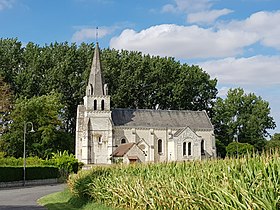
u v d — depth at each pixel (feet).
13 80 282.97
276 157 34.53
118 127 268.00
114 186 70.23
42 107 244.42
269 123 323.78
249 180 34.17
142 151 249.75
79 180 95.40
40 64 290.76
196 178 45.21
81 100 292.20
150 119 281.54
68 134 270.46
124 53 319.06
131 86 299.38
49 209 79.30
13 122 240.12
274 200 29.48
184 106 315.37
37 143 241.55
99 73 267.18
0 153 199.11
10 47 297.53
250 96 325.83
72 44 309.22
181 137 274.36
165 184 51.57
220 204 35.17
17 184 166.81
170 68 311.68
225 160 45.42
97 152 257.96
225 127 321.93
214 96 327.88
